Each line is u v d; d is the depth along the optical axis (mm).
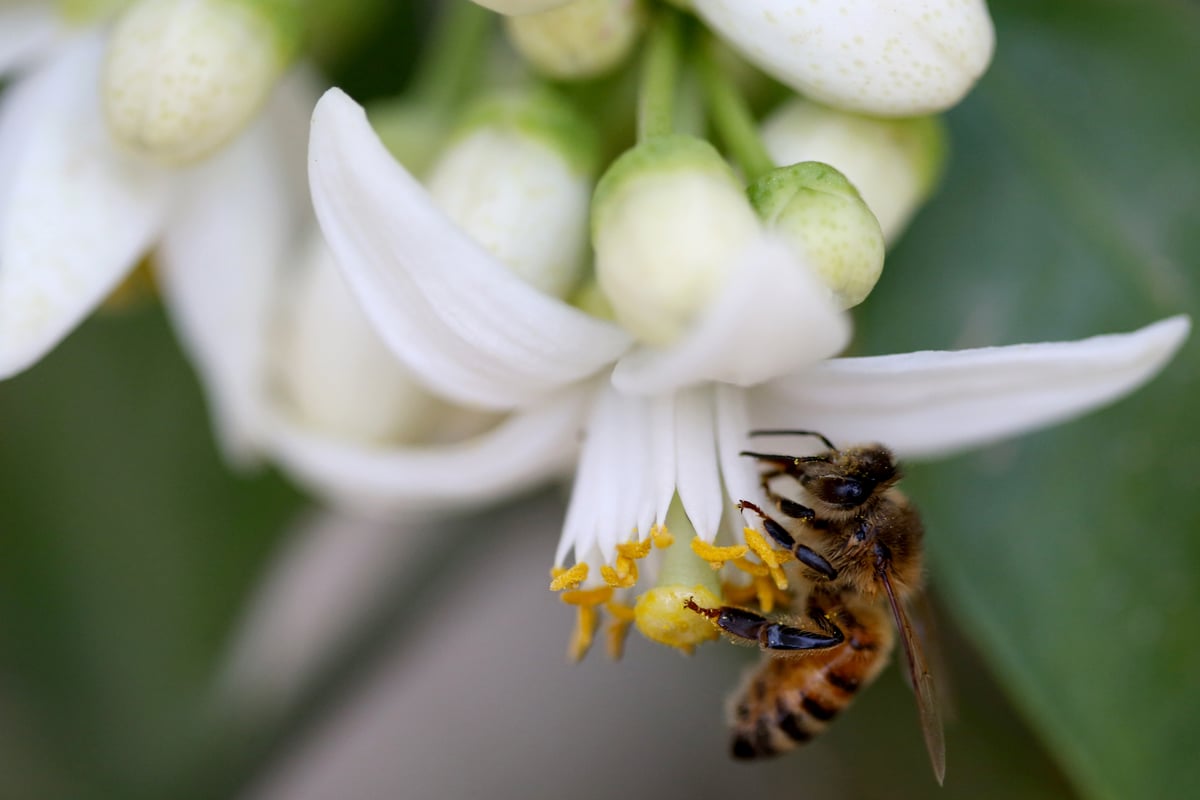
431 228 120
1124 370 126
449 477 139
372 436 142
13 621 156
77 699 157
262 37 132
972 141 144
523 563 190
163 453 157
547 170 131
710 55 130
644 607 127
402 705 205
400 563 161
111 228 136
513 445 134
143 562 157
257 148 142
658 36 130
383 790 200
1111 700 135
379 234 121
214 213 141
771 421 130
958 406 128
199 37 131
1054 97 144
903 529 137
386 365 141
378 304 123
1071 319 141
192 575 157
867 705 158
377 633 160
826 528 137
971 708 156
